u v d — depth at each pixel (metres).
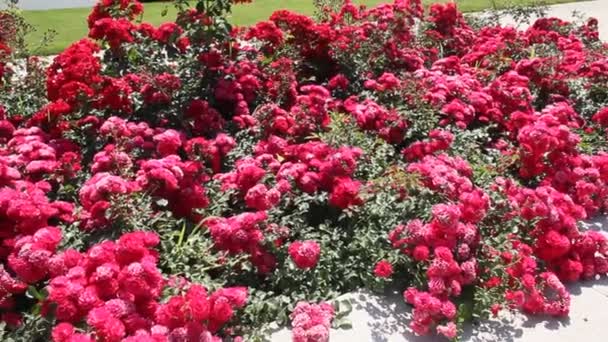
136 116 3.77
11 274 2.62
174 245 2.77
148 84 3.70
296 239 3.02
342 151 3.24
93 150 3.49
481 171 3.51
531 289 2.82
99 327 2.12
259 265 2.78
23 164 3.12
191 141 3.33
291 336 2.54
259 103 4.17
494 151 3.94
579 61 5.14
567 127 3.89
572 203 3.29
